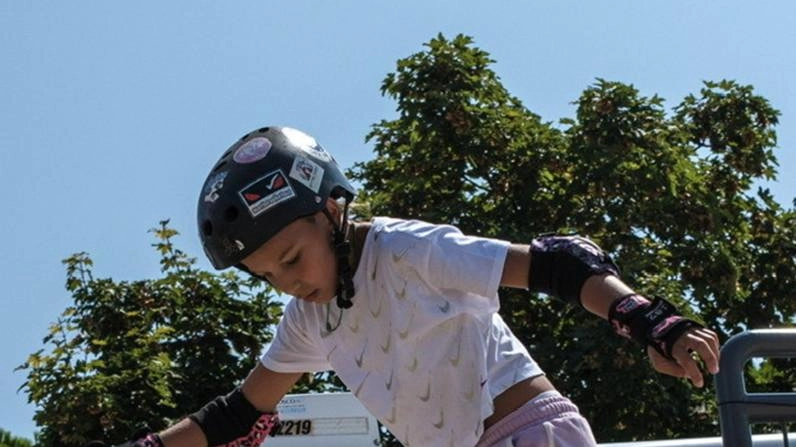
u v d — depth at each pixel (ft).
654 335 8.70
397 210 49.90
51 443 42.47
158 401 42.70
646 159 50.39
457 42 52.75
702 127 57.41
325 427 16.16
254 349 46.26
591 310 9.25
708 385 44.16
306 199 9.59
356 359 10.22
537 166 50.75
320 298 9.97
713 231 50.55
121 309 46.14
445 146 51.06
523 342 46.34
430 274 9.67
